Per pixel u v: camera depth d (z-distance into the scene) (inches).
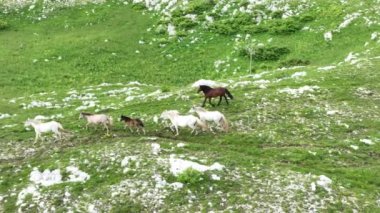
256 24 2689.5
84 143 1119.6
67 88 2149.4
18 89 2112.5
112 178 911.7
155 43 2714.1
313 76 1640.0
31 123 1139.9
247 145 1067.3
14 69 2373.3
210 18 2824.8
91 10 3125.0
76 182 914.1
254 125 1179.9
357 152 1026.7
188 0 3043.8
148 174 900.6
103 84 2130.9
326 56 2249.0
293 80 1612.9
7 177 962.1
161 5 3070.9
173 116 1115.3
